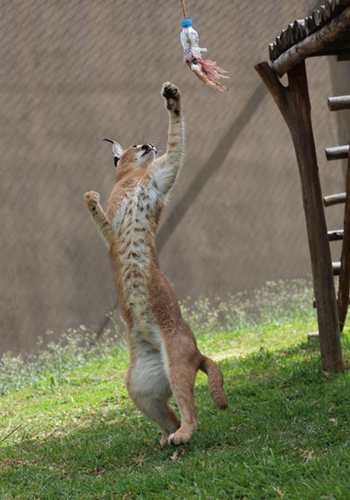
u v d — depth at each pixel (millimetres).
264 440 7449
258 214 16078
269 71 9641
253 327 14719
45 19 14789
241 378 10328
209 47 15703
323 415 7910
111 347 14898
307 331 13297
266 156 16125
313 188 9547
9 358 14008
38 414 10695
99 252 15094
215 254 15781
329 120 16438
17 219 14609
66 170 14914
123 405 10398
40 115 14773
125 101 15273
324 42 8234
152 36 15438
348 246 10289
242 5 15898
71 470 7820
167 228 15500
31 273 14672
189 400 7492
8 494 7273
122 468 7633
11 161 14602
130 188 8125
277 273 16156
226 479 6488
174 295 7887
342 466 6312
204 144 15758
